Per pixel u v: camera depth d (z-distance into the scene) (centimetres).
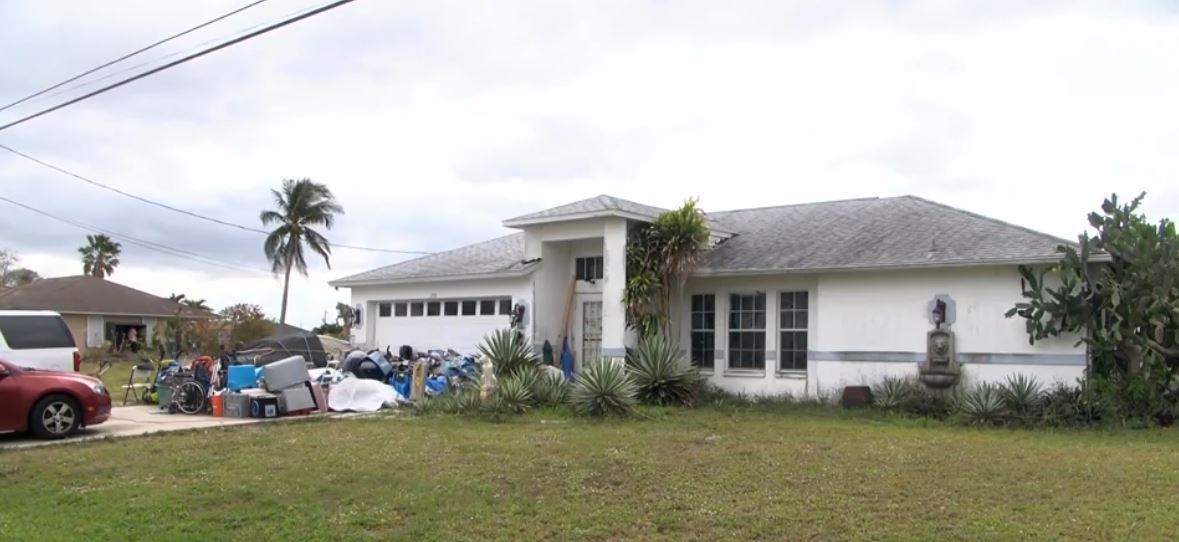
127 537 728
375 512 804
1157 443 1248
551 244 2183
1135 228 1483
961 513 789
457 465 1035
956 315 1681
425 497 860
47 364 1641
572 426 1447
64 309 4406
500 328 2234
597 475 973
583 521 770
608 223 2011
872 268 1745
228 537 729
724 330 2011
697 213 2005
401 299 2489
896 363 1744
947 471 996
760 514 790
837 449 1173
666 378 1783
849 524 754
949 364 1670
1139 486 908
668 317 2008
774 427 1438
